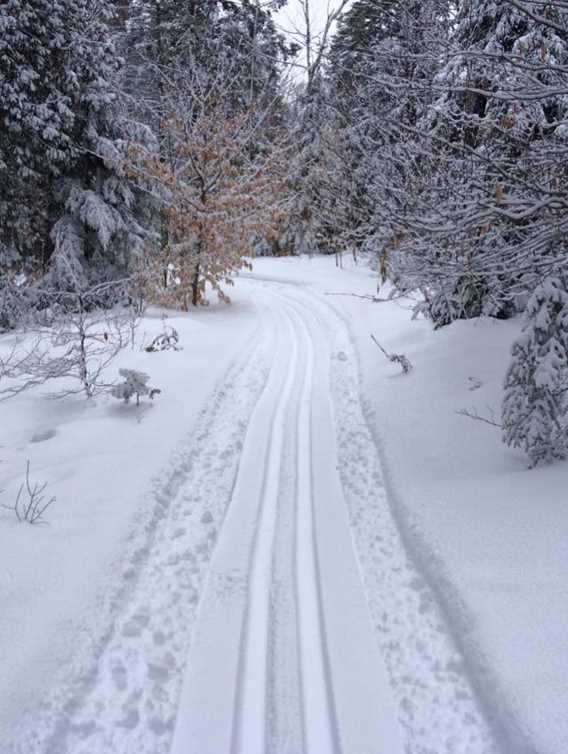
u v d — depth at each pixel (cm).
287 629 342
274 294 1945
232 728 272
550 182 484
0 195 1402
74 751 254
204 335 1187
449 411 647
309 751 260
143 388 706
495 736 254
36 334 1046
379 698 287
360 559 412
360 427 684
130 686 296
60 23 1324
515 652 283
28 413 732
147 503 478
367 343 1091
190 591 379
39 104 1313
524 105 511
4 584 359
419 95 536
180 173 1578
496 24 779
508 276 575
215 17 1858
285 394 831
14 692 274
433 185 499
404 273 600
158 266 1485
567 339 441
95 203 1417
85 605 344
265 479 555
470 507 433
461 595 335
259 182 1591
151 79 2069
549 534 373
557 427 473
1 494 492
